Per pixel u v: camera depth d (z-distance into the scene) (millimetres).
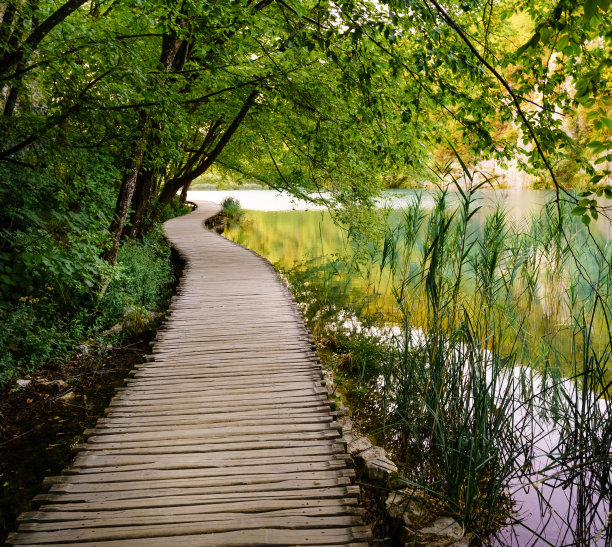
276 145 9516
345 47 3340
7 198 4680
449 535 2441
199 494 2328
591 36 2365
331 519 2156
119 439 2834
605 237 7438
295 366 3947
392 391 4156
